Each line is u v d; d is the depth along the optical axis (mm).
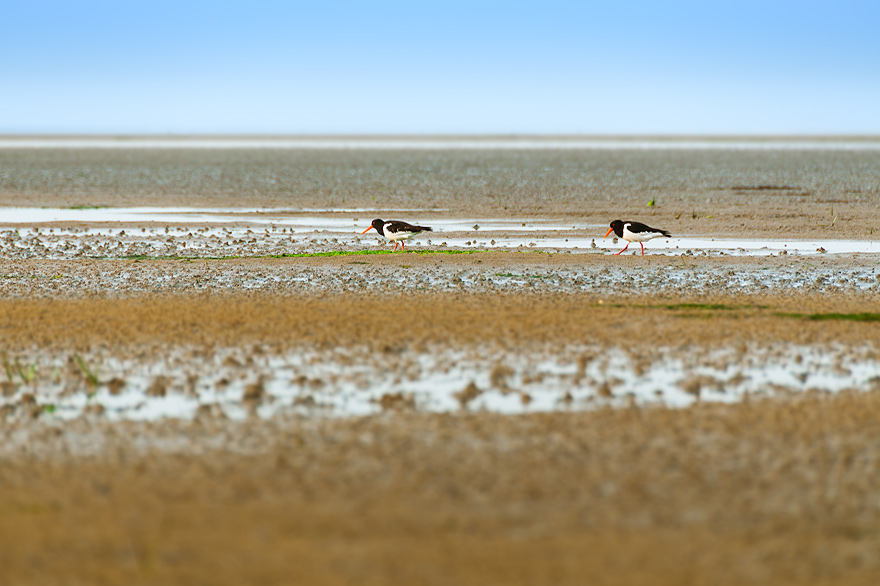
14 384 20859
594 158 168125
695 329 25797
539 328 25844
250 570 12102
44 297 30891
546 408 19297
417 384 21031
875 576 11953
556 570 12109
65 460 16219
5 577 11953
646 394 20281
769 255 42625
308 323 26188
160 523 13531
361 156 181500
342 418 18547
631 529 13352
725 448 16641
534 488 14844
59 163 145750
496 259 40562
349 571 12070
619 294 31875
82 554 12562
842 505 14148
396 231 43531
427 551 12633
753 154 189250
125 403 19688
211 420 18438
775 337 25047
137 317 26984
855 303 29906
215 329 25531
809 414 18531
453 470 15633
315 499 14414
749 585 11758
